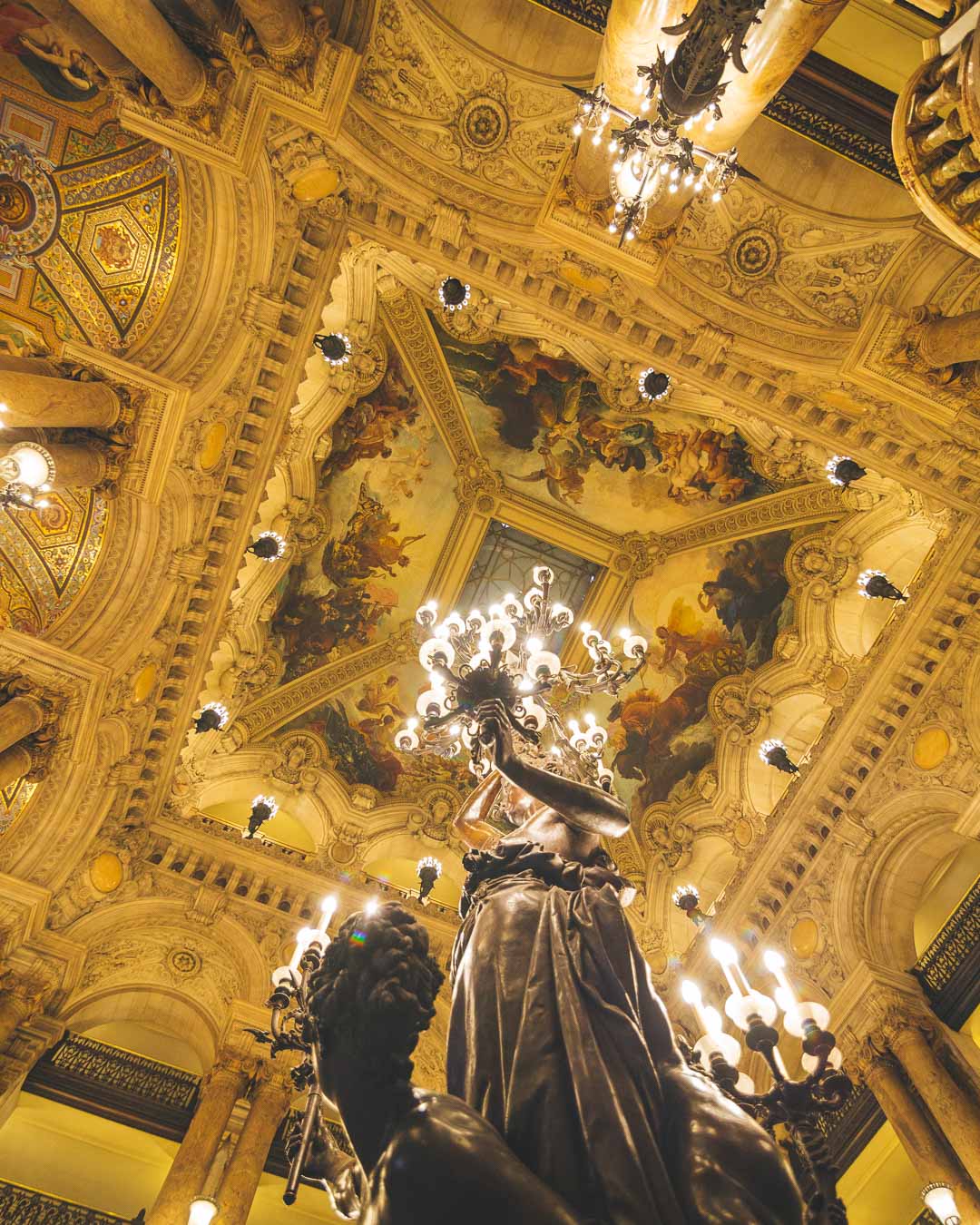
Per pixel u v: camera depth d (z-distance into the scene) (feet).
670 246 33.14
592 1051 4.89
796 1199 4.65
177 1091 37.37
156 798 42.19
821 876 41.09
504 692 14.23
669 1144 4.86
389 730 52.54
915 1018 35.22
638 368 39.93
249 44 29.63
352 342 43.68
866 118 34.60
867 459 37.99
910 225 35.40
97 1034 39.78
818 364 35.73
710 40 19.70
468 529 51.55
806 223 36.29
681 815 50.67
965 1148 30.91
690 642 51.75
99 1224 33.12
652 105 24.45
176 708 40.65
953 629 38.91
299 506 46.73
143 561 36.50
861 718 41.11
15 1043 35.27
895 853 38.91
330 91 30.91
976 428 35.42
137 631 36.99
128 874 41.04
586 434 49.65
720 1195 4.47
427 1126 4.33
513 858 6.76
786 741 48.42
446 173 34.37
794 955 40.78
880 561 45.78
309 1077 7.79
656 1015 5.67
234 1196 32.37
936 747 38.37
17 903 36.55
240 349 35.22
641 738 52.47
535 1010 5.20
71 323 33.83
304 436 44.91
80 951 37.60
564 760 9.23
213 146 30.68
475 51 34.09
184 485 36.19
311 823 48.67
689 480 49.88
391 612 52.44
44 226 32.65
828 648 46.62
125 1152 36.22
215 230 33.58
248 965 41.09
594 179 31.96
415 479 50.52
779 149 35.91
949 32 21.70
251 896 43.50
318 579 50.31
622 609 52.85
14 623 35.65
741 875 44.06
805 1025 9.36
